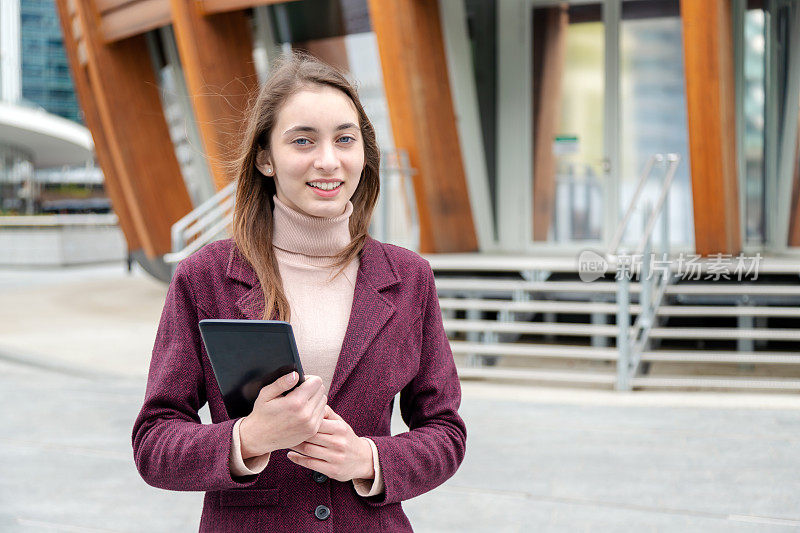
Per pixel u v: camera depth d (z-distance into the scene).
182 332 1.58
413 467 1.54
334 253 1.65
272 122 1.57
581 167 10.59
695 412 6.29
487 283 8.45
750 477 4.76
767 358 7.19
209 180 13.56
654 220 7.36
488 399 6.81
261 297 1.59
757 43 9.99
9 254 25.91
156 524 4.30
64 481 4.99
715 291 7.93
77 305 14.62
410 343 1.66
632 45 10.29
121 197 15.16
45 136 36.78
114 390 7.51
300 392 1.36
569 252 10.68
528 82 10.59
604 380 7.17
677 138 10.30
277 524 1.56
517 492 4.58
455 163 9.82
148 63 13.29
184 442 1.45
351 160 1.57
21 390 7.54
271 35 11.48
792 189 9.77
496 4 10.55
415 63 9.25
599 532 4.02
